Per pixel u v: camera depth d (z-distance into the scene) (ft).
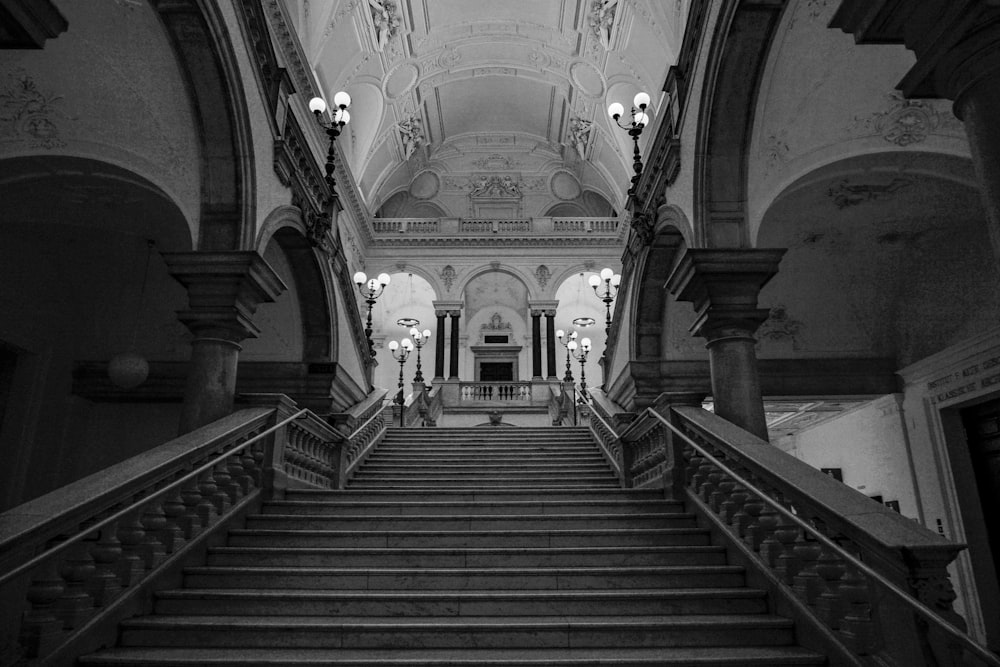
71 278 29.94
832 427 42.83
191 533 17.02
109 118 19.49
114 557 13.88
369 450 33.94
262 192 22.47
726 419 19.92
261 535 18.61
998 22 7.89
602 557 17.39
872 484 37.01
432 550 17.40
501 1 61.67
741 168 21.43
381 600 15.03
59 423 30.71
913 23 8.66
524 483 28.27
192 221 21.18
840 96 19.60
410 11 58.85
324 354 32.78
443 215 85.20
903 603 10.85
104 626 13.23
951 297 29.01
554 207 85.66
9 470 28.37
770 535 15.71
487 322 86.33
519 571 16.30
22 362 29.43
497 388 73.72
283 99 25.36
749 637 13.66
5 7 8.21
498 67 70.28
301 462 24.66
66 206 23.40
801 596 13.70
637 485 25.89
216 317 20.38
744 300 20.47
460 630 13.65
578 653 13.03
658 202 26.84
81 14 17.11
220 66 19.52
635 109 29.19
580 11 56.65
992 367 26.94
